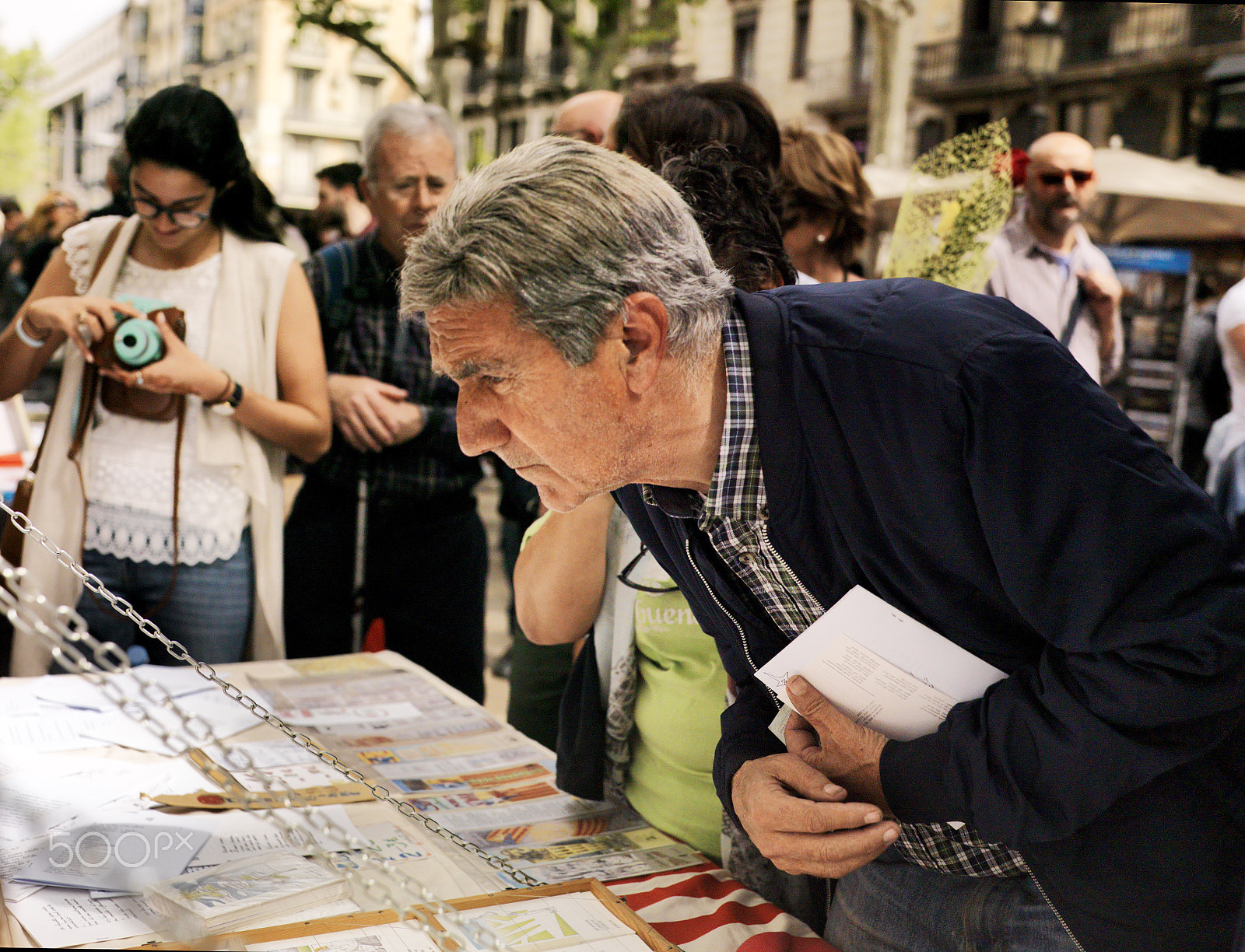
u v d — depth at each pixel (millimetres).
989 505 835
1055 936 996
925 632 924
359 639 2477
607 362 842
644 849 1282
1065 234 2777
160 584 2010
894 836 930
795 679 984
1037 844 901
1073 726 843
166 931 965
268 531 2109
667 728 1342
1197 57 10047
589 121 2332
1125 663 815
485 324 822
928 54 11867
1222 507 2984
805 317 928
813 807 940
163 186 1883
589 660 1408
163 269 2074
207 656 2051
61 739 1385
